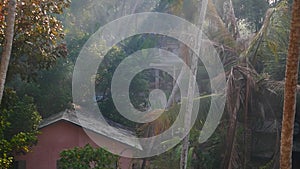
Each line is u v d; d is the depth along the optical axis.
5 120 12.28
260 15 21.92
